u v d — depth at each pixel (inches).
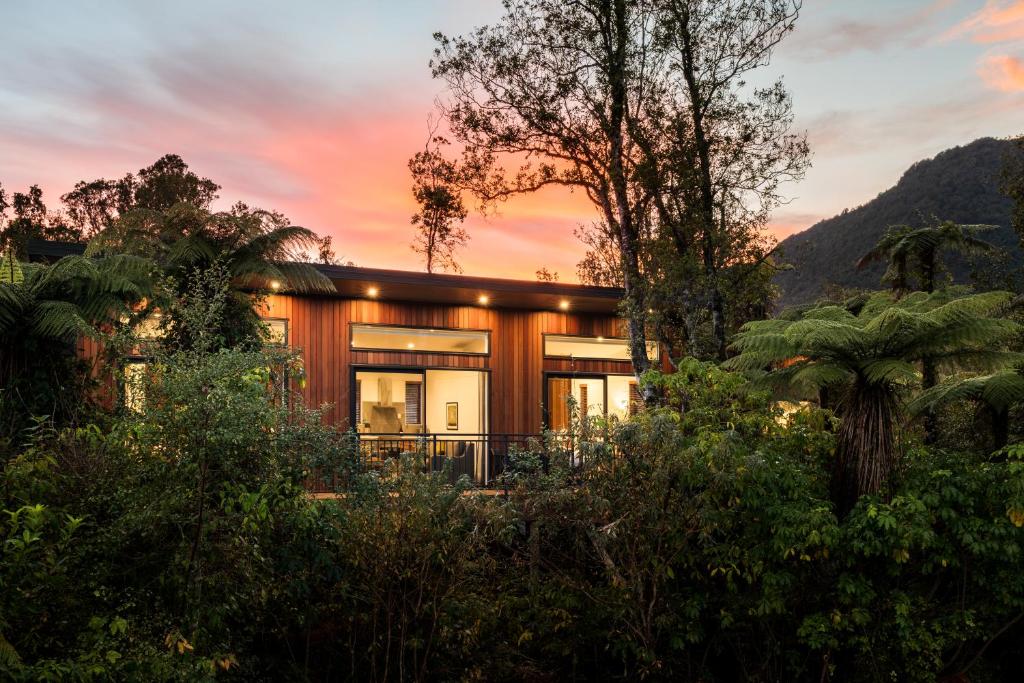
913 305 398.3
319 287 454.9
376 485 292.2
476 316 598.2
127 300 372.5
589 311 640.4
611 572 329.7
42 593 193.3
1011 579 336.5
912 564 352.8
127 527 214.8
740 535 348.2
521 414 607.5
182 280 393.1
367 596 297.6
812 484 362.6
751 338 379.6
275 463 251.8
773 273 594.6
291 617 284.2
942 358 363.9
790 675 366.3
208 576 224.4
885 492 345.4
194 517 222.4
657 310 575.8
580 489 325.7
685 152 562.3
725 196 566.3
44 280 342.3
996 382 447.8
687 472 323.9
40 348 335.9
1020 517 318.3
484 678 327.0
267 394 268.1
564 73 592.1
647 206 585.3
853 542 326.6
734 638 370.6
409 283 502.0
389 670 309.3
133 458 232.2
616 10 571.5
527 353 615.8
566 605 337.1
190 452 224.7
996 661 378.9
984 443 526.3
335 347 544.4
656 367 557.9
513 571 352.2
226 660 226.1
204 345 242.2
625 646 336.2
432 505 298.8
